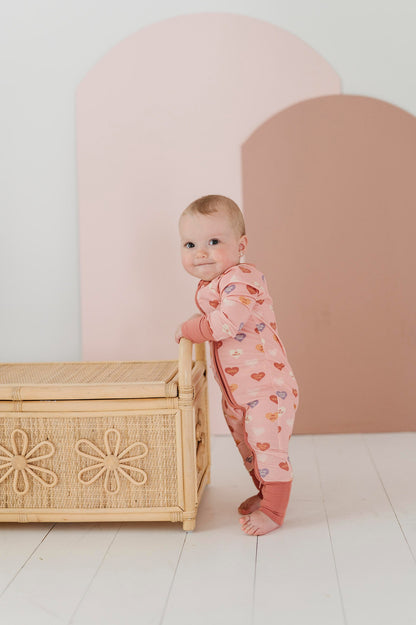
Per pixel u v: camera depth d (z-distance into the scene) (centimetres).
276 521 152
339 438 225
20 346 232
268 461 153
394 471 191
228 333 150
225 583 128
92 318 229
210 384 231
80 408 152
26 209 229
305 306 226
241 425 166
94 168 225
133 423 152
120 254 227
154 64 223
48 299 230
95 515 154
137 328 229
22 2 225
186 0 222
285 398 156
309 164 223
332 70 221
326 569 133
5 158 228
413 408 228
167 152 225
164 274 227
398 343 226
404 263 224
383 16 221
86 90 224
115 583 129
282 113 222
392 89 222
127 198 226
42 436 154
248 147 223
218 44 222
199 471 168
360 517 159
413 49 221
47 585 129
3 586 129
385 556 138
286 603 120
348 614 116
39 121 227
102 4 224
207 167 224
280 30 221
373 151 222
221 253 158
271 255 225
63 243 229
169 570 134
